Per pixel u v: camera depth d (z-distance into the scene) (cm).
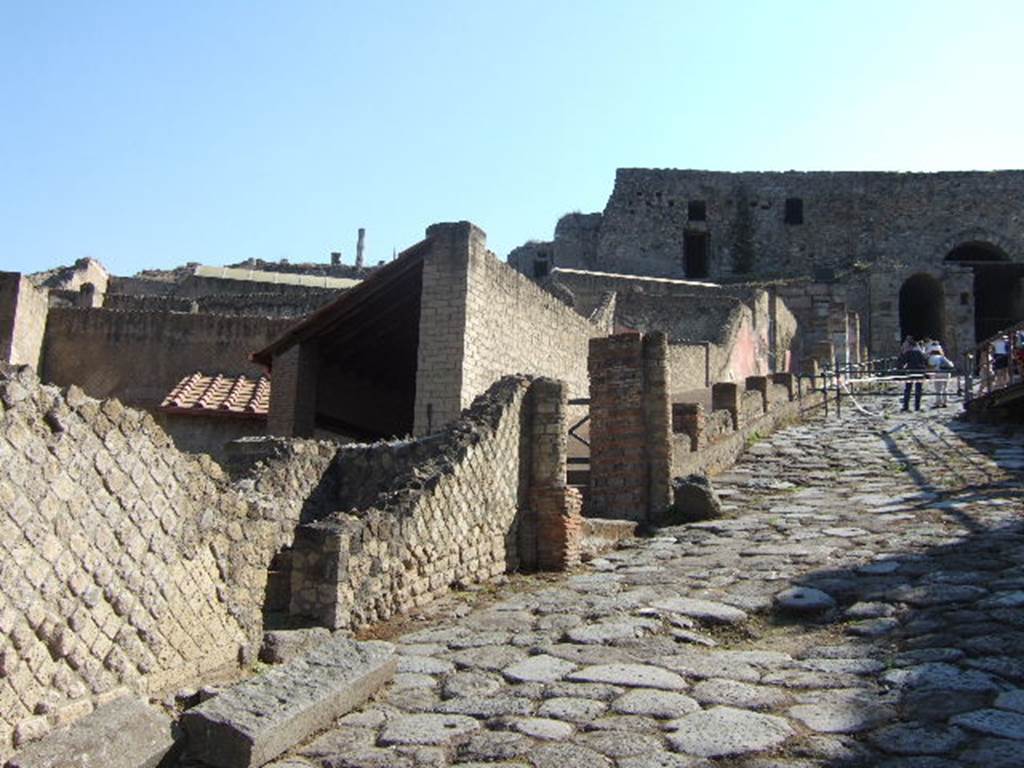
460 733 579
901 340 5188
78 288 3559
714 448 1675
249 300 3108
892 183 5978
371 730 593
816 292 4300
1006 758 480
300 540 805
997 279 5447
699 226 5928
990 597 768
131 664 617
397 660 712
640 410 1377
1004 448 1681
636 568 1050
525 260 6106
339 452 1166
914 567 898
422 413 1622
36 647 555
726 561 1034
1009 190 5888
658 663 692
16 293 2134
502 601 928
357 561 821
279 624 786
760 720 563
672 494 1359
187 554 673
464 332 1628
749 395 2058
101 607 600
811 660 674
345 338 1981
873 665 648
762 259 5938
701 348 2961
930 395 2661
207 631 688
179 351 2342
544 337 2044
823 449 1880
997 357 2064
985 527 1051
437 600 930
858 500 1354
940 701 566
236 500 733
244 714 561
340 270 5000
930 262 5050
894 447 1828
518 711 609
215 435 2039
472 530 1007
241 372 2327
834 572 916
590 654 724
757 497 1464
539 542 1095
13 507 548
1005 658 626
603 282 4006
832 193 6006
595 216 5991
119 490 621
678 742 540
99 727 531
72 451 588
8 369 557
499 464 1066
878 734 529
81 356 2325
